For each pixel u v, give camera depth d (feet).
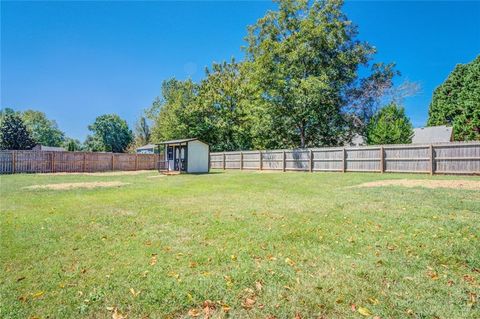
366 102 80.33
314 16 71.20
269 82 71.31
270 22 75.77
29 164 69.62
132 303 8.47
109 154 83.71
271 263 11.18
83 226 16.57
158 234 14.98
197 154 67.72
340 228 15.46
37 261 11.53
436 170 40.42
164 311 8.09
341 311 8.05
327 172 52.90
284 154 64.28
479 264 10.85
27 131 109.40
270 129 76.07
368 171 48.88
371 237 13.94
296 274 10.25
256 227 15.97
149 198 26.14
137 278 9.97
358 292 9.02
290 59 67.62
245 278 9.91
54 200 25.41
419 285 9.41
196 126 103.45
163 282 9.65
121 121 214.69
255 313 8.00
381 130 75.00
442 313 7.86
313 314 7.94
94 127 203.82
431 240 13.25
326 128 75.00
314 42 69.15
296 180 39.17
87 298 8.74
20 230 15.72
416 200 21.40
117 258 11.79
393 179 34.68
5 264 11.23
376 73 79.10
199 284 9.50
